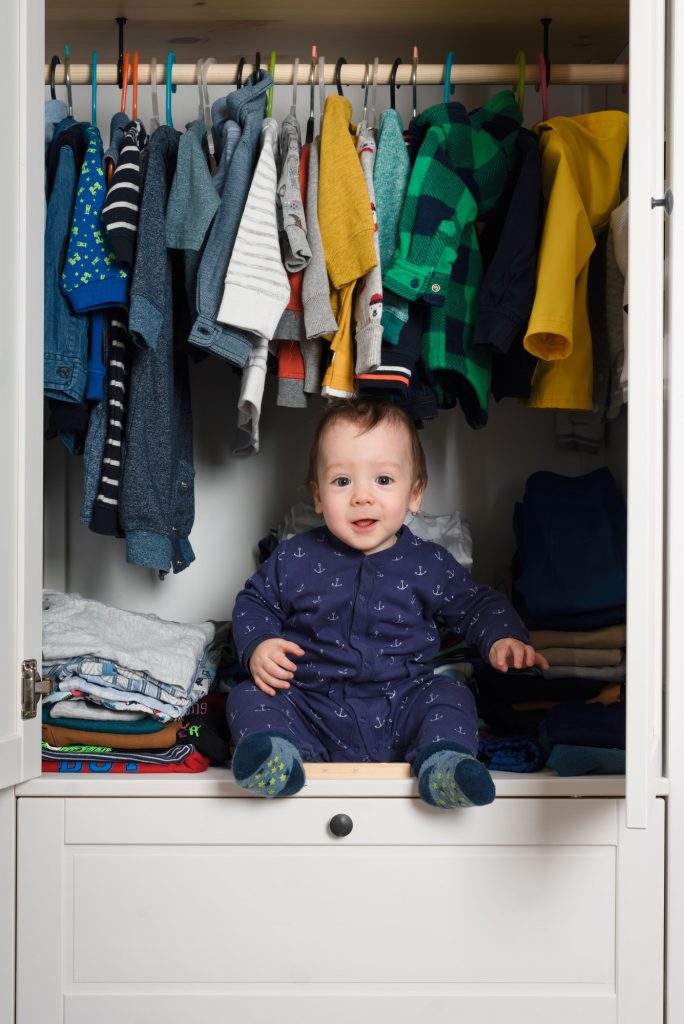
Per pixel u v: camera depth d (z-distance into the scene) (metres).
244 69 1.58
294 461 1.88
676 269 1.19
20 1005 1.24
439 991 1.22
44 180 1.35
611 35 1.72
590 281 1.57
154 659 1.37
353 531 1.39
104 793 1.24
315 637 1.40
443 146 1.46
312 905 1.23
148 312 1.38
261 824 1.23
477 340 1.42
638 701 1.02
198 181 1.41
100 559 1.89
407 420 1.43
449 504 1.89
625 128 1.53
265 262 1.39
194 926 1.23
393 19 1.66
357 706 1.38
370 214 1.40
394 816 1.23
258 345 1.44
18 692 1.23
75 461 1.88
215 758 1.35
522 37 1.73
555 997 1.22
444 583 1.44
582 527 1.62
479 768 1.14
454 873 1.23
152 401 1.43
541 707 1.54
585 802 1.23
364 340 1.42
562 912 1.22
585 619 1.54
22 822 1.25
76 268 1.41
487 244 1.61
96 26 1.69
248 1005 1.23
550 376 1.51
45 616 1.45
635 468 1.02
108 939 1.24
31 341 1.25
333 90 1.88
